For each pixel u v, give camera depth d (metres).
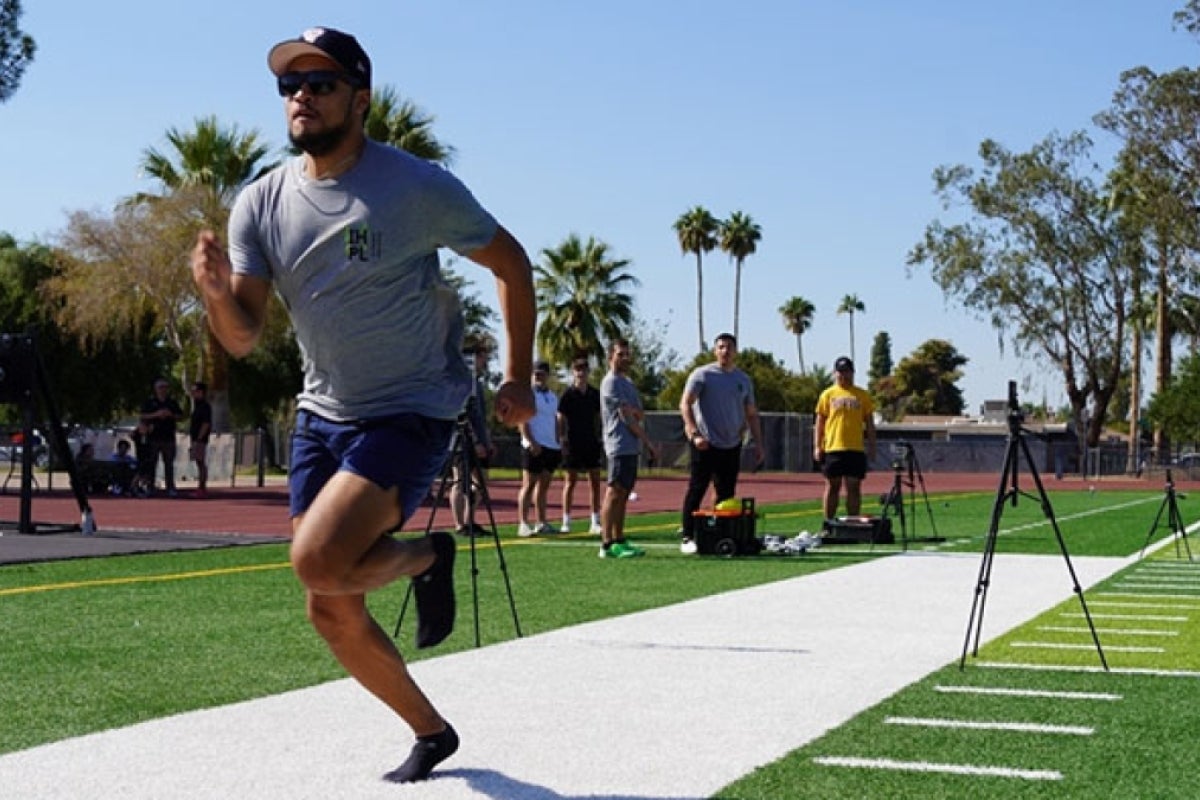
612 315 59.81
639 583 11.24
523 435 16.53
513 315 4.57
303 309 4.38
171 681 6.55
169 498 25.69
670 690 6.41
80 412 47.19
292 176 4.45
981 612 7.43
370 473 4.24
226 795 4.46
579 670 6.94
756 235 82.88
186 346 44.22
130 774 4.72
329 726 5.51
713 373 14.08
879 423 81.12
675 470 52.47
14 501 23.77
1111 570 12.80
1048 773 4.86
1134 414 65.00
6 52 27.73
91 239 40.25
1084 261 60.88
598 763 4.96
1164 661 7.36
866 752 5.17
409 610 9.27
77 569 11.74
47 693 6.24
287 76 4.27
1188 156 57.25
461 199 4.41
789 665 7.13
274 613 9.00
